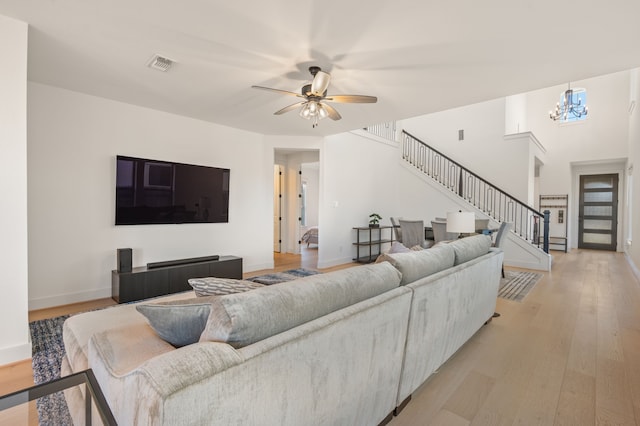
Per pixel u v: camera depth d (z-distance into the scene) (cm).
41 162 325
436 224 530
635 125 607
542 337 274
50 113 330
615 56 259
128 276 348
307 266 582
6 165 219
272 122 464
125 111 381
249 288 143
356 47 248
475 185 741
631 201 645
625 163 823
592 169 884
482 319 278
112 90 341
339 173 614
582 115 834
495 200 712
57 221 336
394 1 194
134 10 205
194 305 115
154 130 406
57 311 320
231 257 457
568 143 856
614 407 178
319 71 274
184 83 321
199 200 449
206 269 414
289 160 744
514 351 247
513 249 615
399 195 797
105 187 368
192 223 444
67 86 331
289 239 744
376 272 155
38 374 206
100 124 363
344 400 126
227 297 99
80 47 253
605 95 805
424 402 182
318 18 212
